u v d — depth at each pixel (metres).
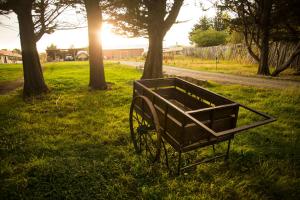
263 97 9.95
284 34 18.45
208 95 4.70
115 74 18.17
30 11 9.38
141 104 4.79
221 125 3.88
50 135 5.41
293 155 4.70
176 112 3.55
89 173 3.85
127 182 3.69
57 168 3.94
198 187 3.59
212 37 50.19
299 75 17.80
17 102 8.64
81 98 9.30
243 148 4.96
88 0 10.41
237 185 3.63
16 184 3.48
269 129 6.11
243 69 22.31
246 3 17.81
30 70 9.68
